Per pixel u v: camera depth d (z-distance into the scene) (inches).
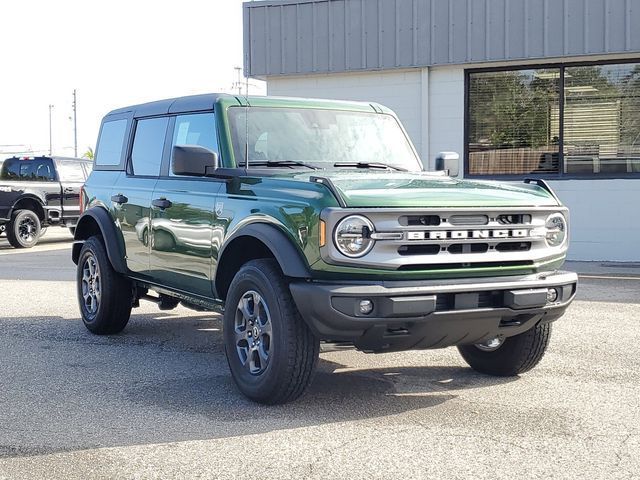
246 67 647.1
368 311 190.2
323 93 637.9
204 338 308.3
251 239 219.8
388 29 601.6
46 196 749.9
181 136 262.7
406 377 244.2
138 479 161.0
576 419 200.1
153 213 267.7
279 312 201.6
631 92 558.3
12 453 176.7
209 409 209.5
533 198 215.6
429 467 166.2
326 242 190.7
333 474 162.6
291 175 225.5
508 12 565.0
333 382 238.1
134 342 300.2
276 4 632.4
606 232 562.9
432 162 608.4
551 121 579.8
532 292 203.9
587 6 544.7
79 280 321.7
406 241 193.5
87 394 225.3
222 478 161.0
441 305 196.1
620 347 284.8
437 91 603.5
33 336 311.4
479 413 205.5
